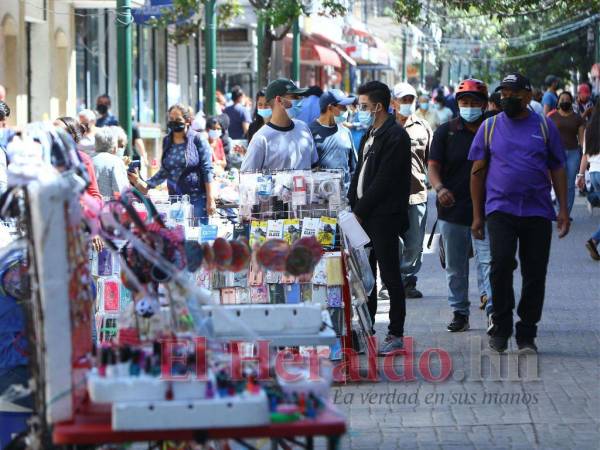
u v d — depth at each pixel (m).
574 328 33.81
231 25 96.12
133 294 18.55
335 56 126.75
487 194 29.59
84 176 17.17
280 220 28.41
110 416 14.41
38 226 14.25
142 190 41.44
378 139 29.78
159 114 100.31
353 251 28.22
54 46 71.88
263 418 14.05
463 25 147.38
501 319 29.75
